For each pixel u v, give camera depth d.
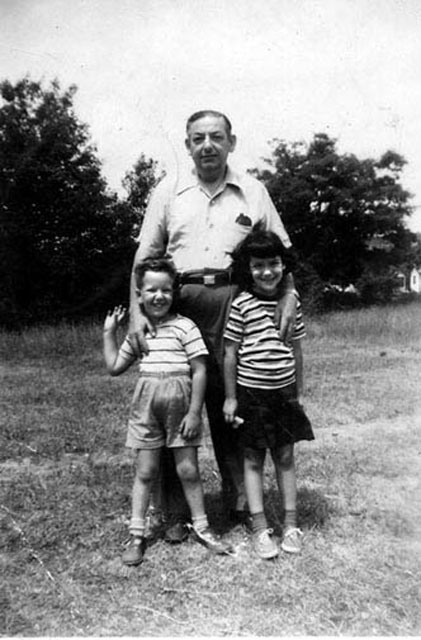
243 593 2.51
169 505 3.04
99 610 2.40
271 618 2.33
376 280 34.06
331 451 4.50
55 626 2.29
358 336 12.62
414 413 5.75
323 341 12.23
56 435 4.91
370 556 2.80
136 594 2.51
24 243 20.97
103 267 22.47
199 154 3.00
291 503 2.92
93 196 22.16
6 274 20.83
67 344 11.21
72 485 3.73
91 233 22.52
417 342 11.69
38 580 2.61
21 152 21.42
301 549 2.86
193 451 2.89
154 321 2.96
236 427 2.90
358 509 3.36
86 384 7.38
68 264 21.38
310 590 2.52
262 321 2.87
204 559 2.79
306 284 32.44
